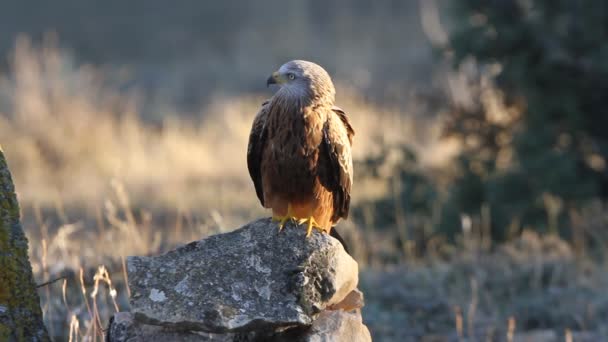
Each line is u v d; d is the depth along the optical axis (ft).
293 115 23.41
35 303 19.92
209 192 55.06
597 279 37.04
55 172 62.95
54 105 69.36
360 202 45.70
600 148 47.65
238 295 19.15
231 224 42.16
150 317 18.63
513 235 43.75
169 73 112.57
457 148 59.62
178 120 84.69
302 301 19.33
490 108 49.26
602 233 42.91
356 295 21.67
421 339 32.12
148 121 84.23
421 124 67.05
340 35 121.39
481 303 35.09
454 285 36.32
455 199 46.68
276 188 24.16
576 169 46.47
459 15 48.57
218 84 106.42
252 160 25.35
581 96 47.62
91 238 33.45
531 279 36.86
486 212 42.63
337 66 107.76
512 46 46.93
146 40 130.31
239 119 74.13
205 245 19.86
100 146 66.18
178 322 18.67
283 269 19.67
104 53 125.70
